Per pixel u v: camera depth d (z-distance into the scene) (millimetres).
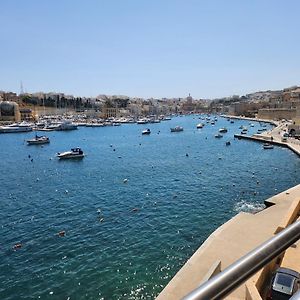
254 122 196000
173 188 44750
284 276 13195
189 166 62875
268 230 25328
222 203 37344
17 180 52906
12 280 21344
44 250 25594
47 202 39250
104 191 44062
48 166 66000
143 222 31281
